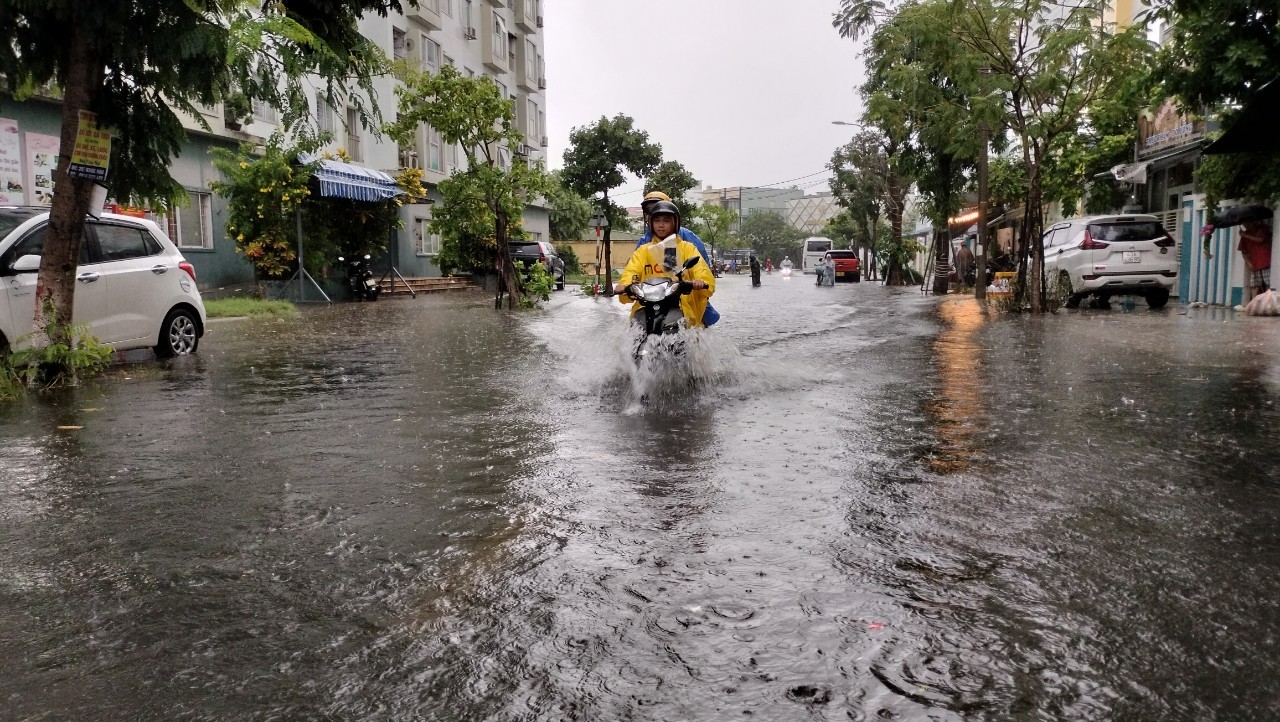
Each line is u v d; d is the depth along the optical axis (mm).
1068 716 2225
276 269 22203
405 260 33094
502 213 20312
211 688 2426
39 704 2357
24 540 3689
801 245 122062
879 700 2305
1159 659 2516
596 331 14219
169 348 10812
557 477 4633
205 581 3203
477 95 19172
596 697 2340
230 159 22172
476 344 12141
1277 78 8820
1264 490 4254
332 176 22938
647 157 47062
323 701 2350
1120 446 5262
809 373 8633
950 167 28219
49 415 6754
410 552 3480
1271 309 15570
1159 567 3227
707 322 8250
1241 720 2205
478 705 2314
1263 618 2777
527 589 3074
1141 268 18109
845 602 2926
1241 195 16203
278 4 8461
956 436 5617
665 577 3168
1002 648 2590
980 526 3727
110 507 4164
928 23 16500
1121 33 15547
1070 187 24484
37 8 8414
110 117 9375
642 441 5535
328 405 7094
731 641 2648
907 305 21734
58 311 8617
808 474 4648
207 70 8852
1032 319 15750
